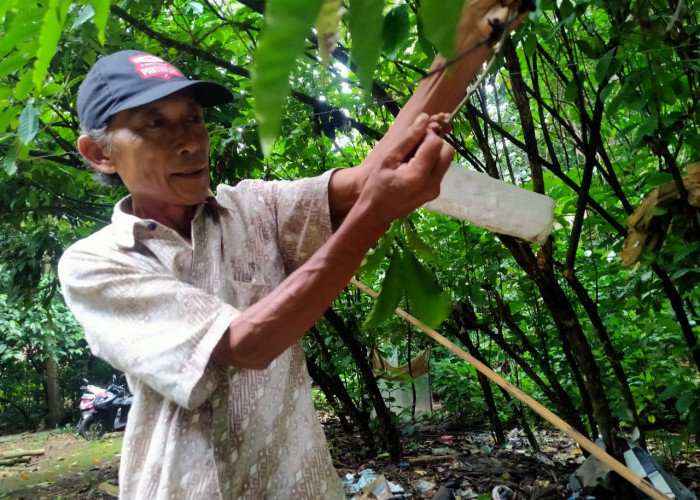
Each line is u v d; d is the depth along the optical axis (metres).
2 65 0.89
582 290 1.99
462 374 3.91
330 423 4.60
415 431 3.94
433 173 0.68
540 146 3.29
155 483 0.89
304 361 1.11
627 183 2.13
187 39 2.59
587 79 2.00
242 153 2.81
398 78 2.23
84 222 3.64
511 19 0.47
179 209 1.01
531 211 1.14
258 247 1.04
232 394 0.95
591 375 1.94
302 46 0.30
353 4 0.35
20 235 3.92
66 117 2.78
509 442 3.54
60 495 4.01
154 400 0.95
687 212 1.51
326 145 3.19
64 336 7.14
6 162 1.96
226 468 0.94
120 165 0.95
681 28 1.45
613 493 1.97
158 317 0.84
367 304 3.59
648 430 2.80
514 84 1.78
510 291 3.23
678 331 2.29
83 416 6.41
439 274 2.83
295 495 1.02
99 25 0.48
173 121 0.93
